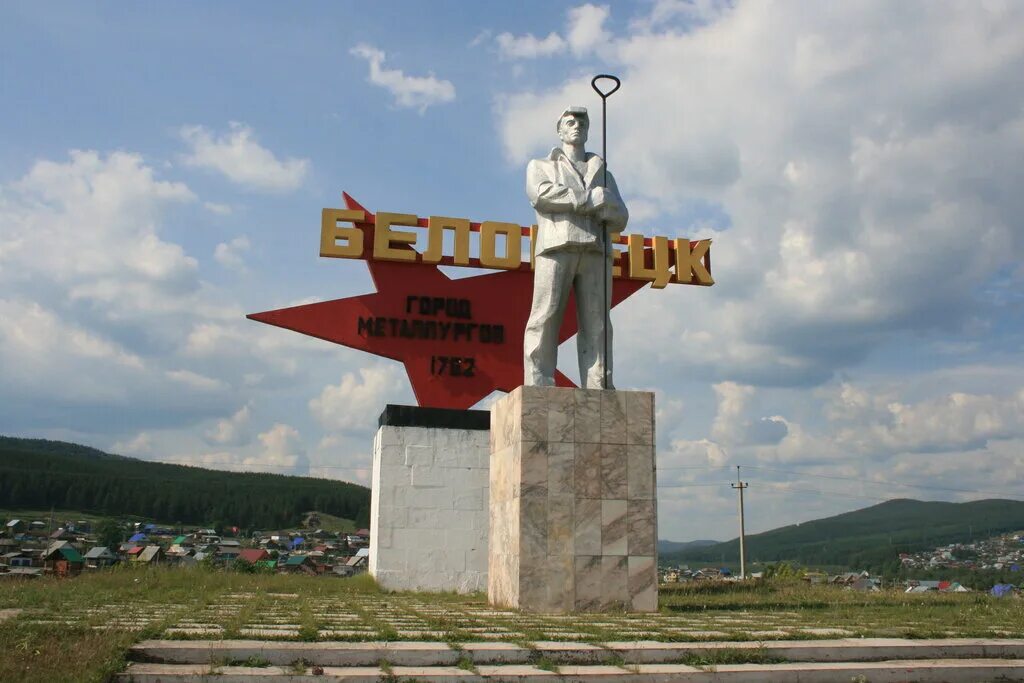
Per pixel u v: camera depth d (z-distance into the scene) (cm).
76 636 733
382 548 1747
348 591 1633
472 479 1809
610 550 1143
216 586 1507
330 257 1912
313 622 864
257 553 4044
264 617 929
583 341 1273
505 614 1038
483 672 671
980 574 5572
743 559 3491
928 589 1939
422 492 1784
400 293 1953
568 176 1261
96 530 5247
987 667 750
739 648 752
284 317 1897
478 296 1981
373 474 1919
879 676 725
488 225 1966
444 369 1938
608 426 1177
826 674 717
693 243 2089
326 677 646
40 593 1139
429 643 732
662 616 1042
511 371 1962
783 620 1000
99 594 1191
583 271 1273
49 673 598
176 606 1056
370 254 1934
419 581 1745
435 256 1936
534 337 1252
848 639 808
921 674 732
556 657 716
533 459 1145
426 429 1811
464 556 1775
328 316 1916
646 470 1177
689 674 690
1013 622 993
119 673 631
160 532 5809
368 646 709
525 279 2003
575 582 1123
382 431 1795
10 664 619
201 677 632
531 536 1125
